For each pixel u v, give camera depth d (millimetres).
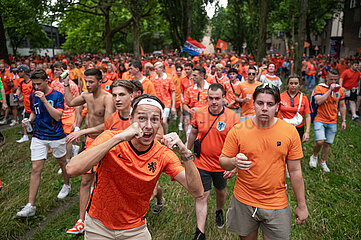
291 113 5012
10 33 35719
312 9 33031
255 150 2629
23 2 21891
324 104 5766
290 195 4914
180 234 3830
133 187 2188
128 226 2322
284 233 2662
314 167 6098
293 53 19906
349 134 8523
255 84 5902
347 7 33875
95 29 38906
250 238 2908
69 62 11039
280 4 31609
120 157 2113
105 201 2246
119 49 54812
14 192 5043
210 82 8570
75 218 4223
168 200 4699
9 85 9875
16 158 6688
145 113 2020
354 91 9938
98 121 4098
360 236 3879
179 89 8844
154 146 2230
